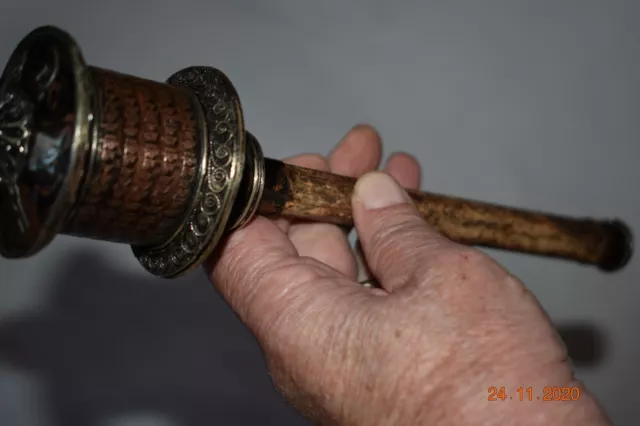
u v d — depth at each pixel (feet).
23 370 1.61
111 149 0.94
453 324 0.91
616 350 1.80
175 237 1.02
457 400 0.89
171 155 0.97
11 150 0.93
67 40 0.91
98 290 1.65
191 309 1.70
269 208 1.10
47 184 0.90
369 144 1.54
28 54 0.96
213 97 1.01
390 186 1.09
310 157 1.48
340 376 0.96
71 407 1.63
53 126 0.90
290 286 1.02
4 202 0.96
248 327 1.06
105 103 0.95
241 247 1.07
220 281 1.09
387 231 1.05
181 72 1.08
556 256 1.35
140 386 1.66
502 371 0.89
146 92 0.99
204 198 0.99
